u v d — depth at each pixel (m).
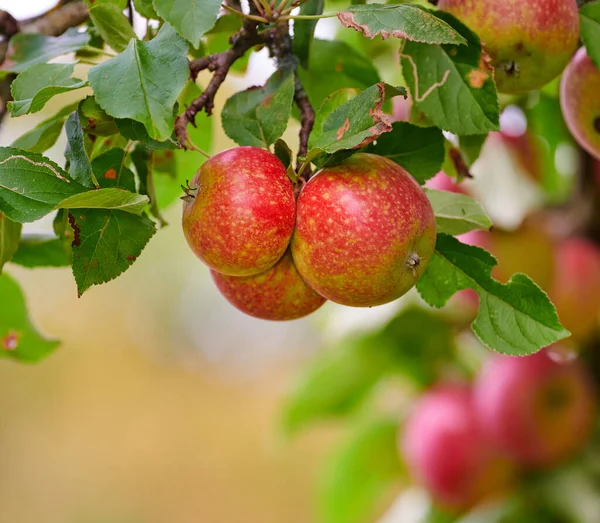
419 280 0.98
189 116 0.94
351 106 0.91
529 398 1.25
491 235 1.24
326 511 1.47
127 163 0.98
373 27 0.92
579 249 1.25
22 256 1.04
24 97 0.94
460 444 1.28
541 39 0.98
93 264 0.92
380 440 1.41
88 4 0.98
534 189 1.28
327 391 1.38
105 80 0.90
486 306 0.96
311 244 0.93
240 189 0.92
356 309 1.29
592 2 1.00
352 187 0.93
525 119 1.20
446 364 1.34
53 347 1.10
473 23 0.98
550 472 1.28
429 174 0.99
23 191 0.90
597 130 1.04
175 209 3.02
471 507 1.30
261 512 3.18
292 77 0.96
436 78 0.98
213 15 0.90
